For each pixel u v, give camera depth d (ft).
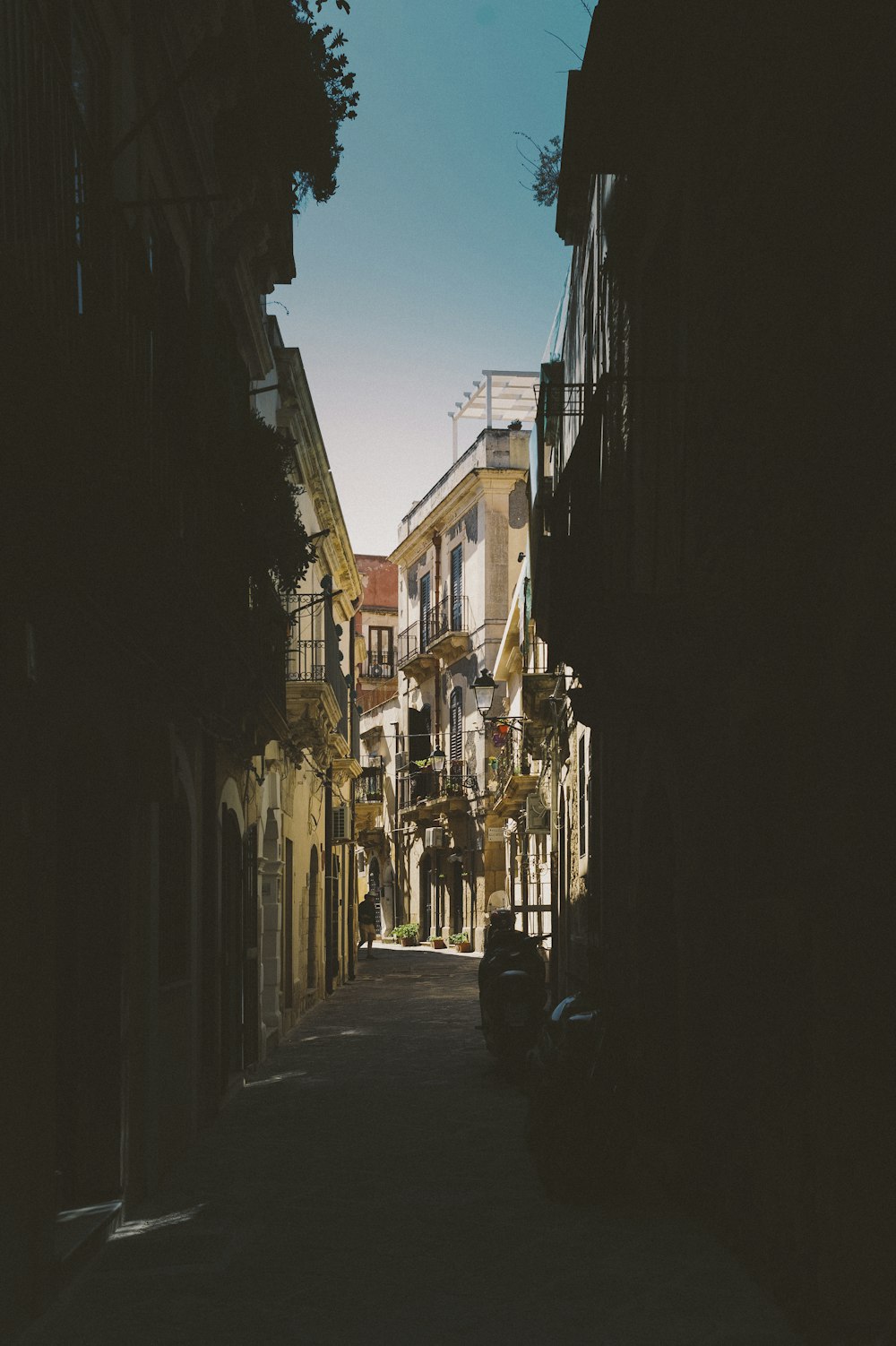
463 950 138.10
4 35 15.65
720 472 21.97
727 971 22.15
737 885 20.99
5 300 13.04
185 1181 27.55
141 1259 21.40
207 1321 18.16
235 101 32.63
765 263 19.29
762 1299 18.76
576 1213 24.25
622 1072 26.08
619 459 30.27
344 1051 51.98
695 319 25.04
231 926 41.29
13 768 18.08
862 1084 16.39
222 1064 37.78
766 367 19.25
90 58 24.32
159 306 26.30
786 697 18.44
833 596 16.85
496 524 138.92
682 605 22.59
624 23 26.23
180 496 26.78
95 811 24.45
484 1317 18.19
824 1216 16.47
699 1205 23.71
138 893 26.13
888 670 16.34
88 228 20.01
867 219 16.11
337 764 89.40
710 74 23.72
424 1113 36.27
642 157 30.35
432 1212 24.53
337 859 93.76
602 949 34.81
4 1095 17.19
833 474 16.93
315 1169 28.58
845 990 16.58
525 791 99.25
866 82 15.62
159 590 23.32
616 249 32.53
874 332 15.65
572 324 49.39
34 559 18.33
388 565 211.82
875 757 16.61
